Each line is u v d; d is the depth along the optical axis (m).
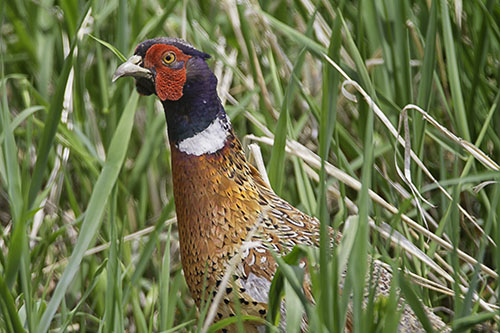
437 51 6.92
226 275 4.84
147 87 5.72
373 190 6.51
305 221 5.65
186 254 5.61
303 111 7.61
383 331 4.49
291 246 5.40
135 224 7.37
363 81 6.32
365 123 6.61
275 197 5.75
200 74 5.50
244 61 7.69
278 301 4.96
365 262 4.52
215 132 5.54
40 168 5.60
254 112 7.19
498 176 5.16
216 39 7.86
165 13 6.91
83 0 7.61
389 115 6.61
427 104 6.34
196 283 5.59
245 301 5.34
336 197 7.04
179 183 5.59
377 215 5.80
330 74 5.80
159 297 5.62
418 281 5.85
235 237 5.43
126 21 7.01
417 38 7.12
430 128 6.56
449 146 6.45
